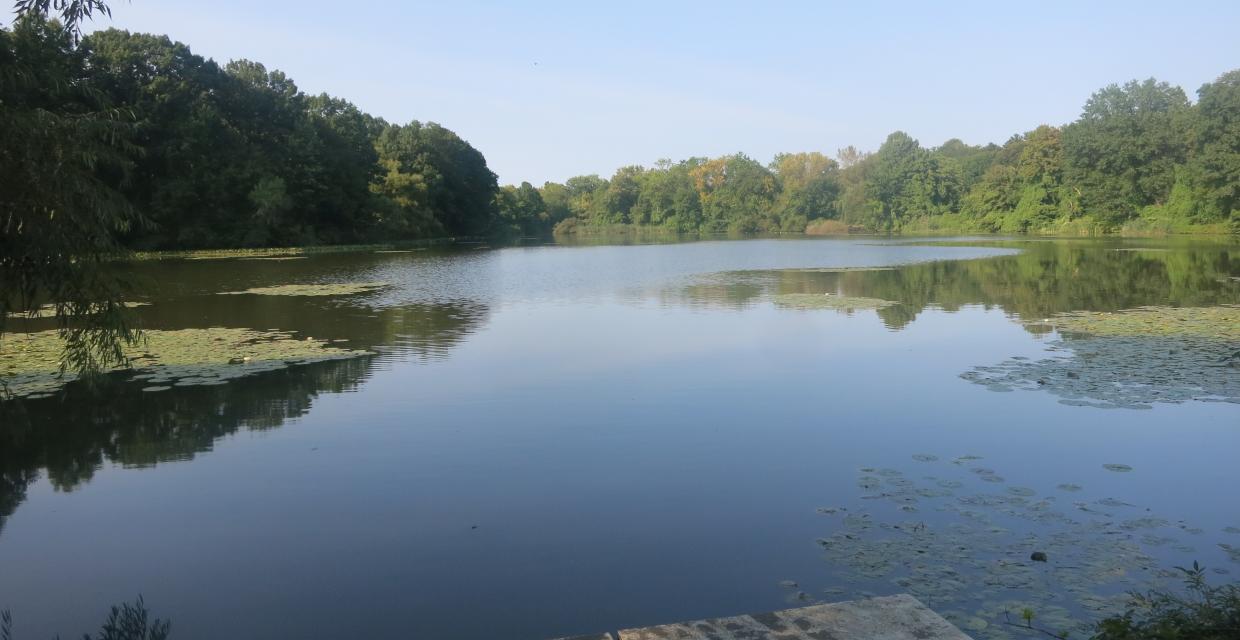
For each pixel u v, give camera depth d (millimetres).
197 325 20031
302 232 67500
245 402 12008
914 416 11117
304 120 68938
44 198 6566
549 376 13781
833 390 12727
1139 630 4594
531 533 7281
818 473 8812
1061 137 84312
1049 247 56344
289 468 9086
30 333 18375
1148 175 73625
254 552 6957
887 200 108062
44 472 9016
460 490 8391
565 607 5941
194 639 5582
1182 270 35031
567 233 130125
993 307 22984
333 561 6766
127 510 7910
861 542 6953
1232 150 62500
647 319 21172
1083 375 13414
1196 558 6484
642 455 9508
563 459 9359
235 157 60344
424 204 89188
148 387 12961
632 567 6578
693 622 4504
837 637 4273
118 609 6012
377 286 31156
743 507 7844
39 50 7250
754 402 11984
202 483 8641
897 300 25172
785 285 31000
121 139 7504
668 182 134250
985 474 8680
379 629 5680
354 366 14656
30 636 5645
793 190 119500
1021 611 5621
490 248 68312
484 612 5887
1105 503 7770
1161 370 13656
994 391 12469
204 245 59312
